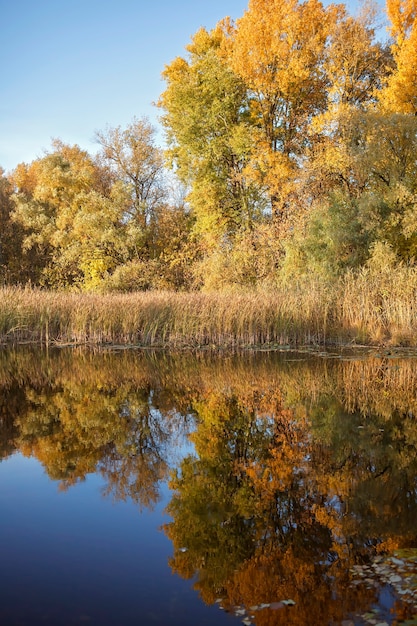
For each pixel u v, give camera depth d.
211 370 12.88
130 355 15.62
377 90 22.64
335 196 20.30
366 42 23.86
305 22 24.06
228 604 3.63
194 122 25.86
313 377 11.69
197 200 26.31
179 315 17.69
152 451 6.99
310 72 24.83
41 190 32.41
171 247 29.50
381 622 3.36
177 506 5.29
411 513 5.07
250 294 18.31
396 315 16.06
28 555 4.31
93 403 9.71
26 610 3.54
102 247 29.83
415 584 3.79
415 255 18.61
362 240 19.12
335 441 7.29
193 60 28.53
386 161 19.06
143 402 9.73
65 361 14.72
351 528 4.77
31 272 33.94
